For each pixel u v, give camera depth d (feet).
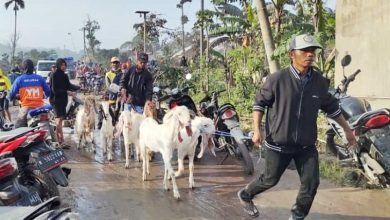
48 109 29.12
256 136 15.69
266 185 16.52
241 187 23.35
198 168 27.45
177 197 21.39
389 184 20.45
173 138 21.83
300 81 15.16
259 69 45.55
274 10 44.68
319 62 38.86
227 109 27.53
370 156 20.29
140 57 30.45
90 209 20.34
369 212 19.12
